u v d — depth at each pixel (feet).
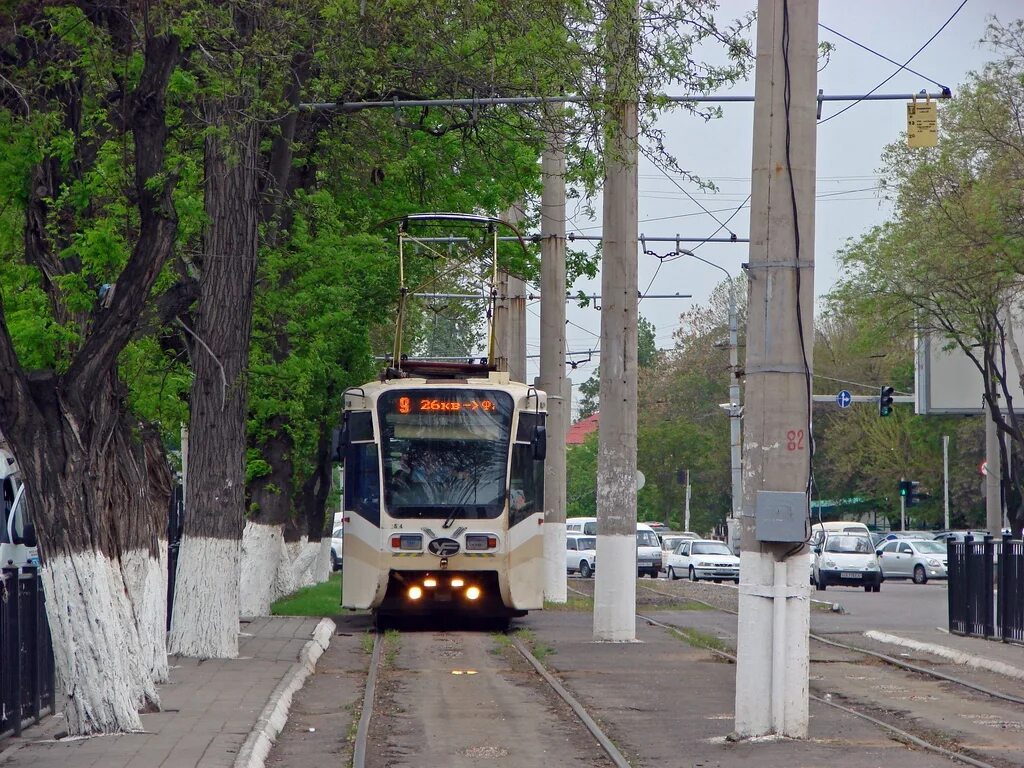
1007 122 435.53
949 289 468.75
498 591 292.20
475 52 230.27
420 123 274.77
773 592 155.33
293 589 429.38
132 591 180.45
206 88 200.13
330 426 387.96
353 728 162.09
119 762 130.00
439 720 169.27
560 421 389.60
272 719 158.92
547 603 382.63
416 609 293.02
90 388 147.54
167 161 207.82
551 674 216.74
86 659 146.82
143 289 148.46
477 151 304.09
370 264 314.76
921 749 147.23
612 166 275.80
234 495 227.40
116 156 186.39
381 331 452.76
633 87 206.18
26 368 168.04
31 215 165.48
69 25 167.12
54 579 147.43
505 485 290.76
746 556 156.97
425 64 234.38
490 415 293.43
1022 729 163.12
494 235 358.02
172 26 156.04
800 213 158.61
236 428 228.22
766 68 159.84
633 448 276.82
